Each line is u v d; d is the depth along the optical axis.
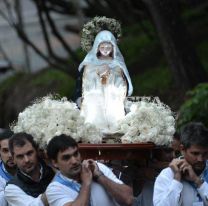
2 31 61.16
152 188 16.44
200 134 14.18
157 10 30.92
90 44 17.67
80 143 16.09
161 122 16.38
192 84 31.81
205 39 40.47
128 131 16.39
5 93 49.47
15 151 14.85
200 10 43.97
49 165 15.23
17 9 42.72
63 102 16.77
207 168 14.69
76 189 14.31
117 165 16.50
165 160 16.42
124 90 17.31
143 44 42.31
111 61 17.36
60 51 54.22
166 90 36.25
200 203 14.39
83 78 17.31
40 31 59.31
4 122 47.97
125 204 14.55
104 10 41.41
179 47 31.42
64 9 41.19
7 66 55.78
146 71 39.53
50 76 45.84
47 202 14.37
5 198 15.23
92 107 17.03
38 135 16.12
